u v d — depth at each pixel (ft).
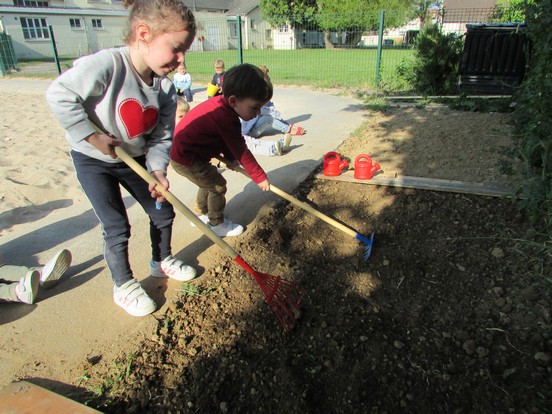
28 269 9.14
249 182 14.39
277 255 10.41
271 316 8.54
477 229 10.59
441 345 7.82
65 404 6.50
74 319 8.48
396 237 10.82
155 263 9.55
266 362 7.59
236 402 6.93
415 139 17.47
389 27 51.08
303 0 110.01
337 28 52.80
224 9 144.36
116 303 8.72
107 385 7.11
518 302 8.48
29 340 7.98
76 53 101.86
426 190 12.53
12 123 25.50
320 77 41.39
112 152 7.16
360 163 13.48
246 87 8.43
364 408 6.84
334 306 8.84
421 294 9.04
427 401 6.88
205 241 11.00
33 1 103.50
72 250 10.93
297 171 14.94
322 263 10.14
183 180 15.23
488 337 7.83
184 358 7.61
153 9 6.36
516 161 13.57
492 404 6.74
